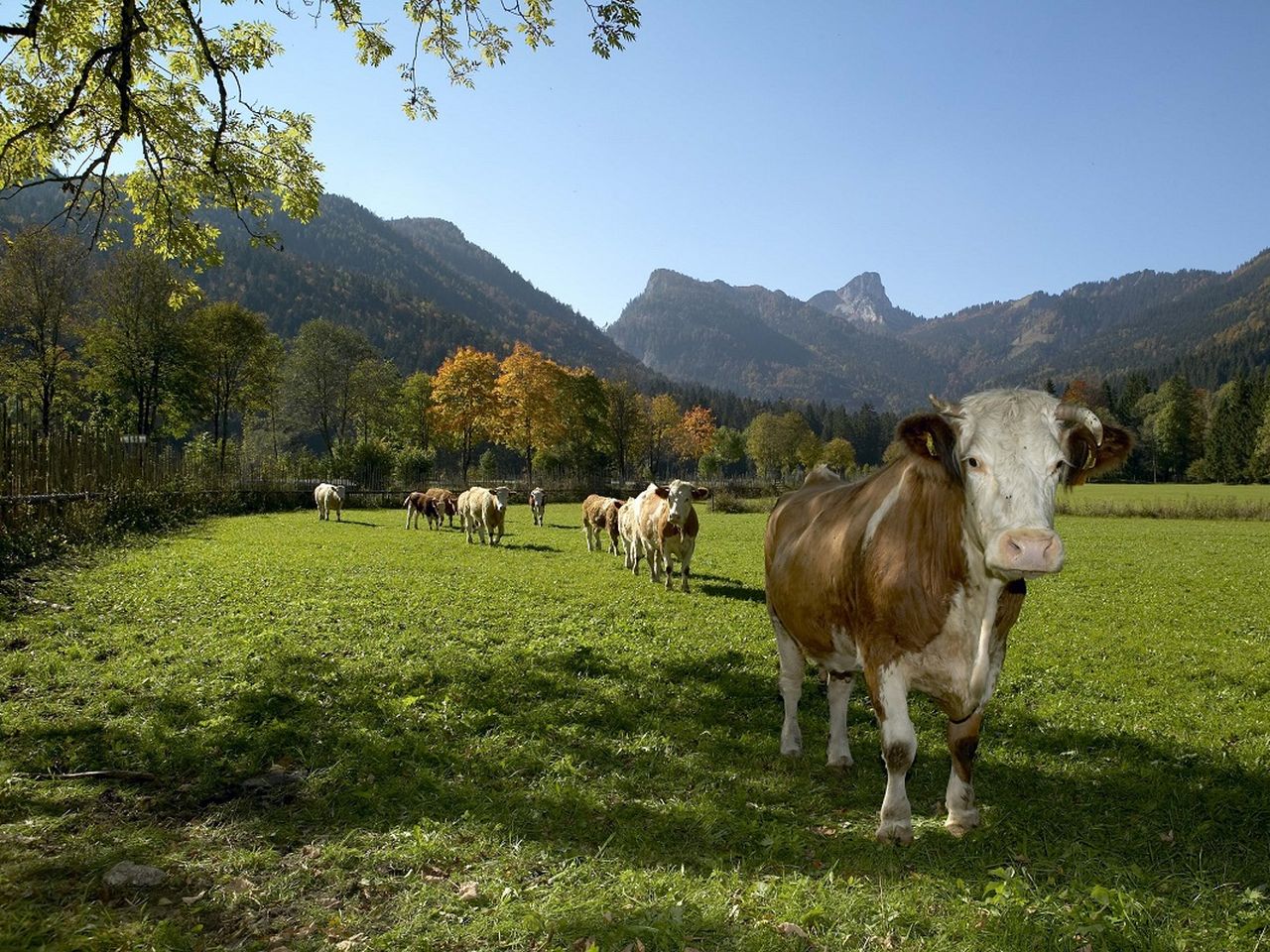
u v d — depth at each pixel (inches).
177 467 1296.8
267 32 454.0
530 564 724.0
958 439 167.0
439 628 418.0
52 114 441.1
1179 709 298.8
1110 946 139.3
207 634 382.6
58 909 148.5
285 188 496.1
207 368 2129.7
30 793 200.8
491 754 237.5
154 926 143.5
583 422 3083.2
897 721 180.9
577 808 199.5
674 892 155.6
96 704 273.1
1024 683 339.3
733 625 445.4
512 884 159.6
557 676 323.0
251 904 153.6
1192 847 178.2
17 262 1610.5
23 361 1683.1
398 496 1909.4
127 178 462.0
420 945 138.3
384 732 253.8
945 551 173.6
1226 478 4052.7
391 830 185.3
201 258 478.0
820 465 294.7
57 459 751.7
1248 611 529.7
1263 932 142.1
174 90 452.4
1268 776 227.9
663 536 574.2
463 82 485.7
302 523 1248.8
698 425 4220.0
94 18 430.9
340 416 3245.6
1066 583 663.1
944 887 158.9
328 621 426.0
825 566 207.6
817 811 203.9
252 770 222.4
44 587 488.7
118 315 1843.0
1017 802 205.5
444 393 2795.3
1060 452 161.9
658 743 250.1
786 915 148.2
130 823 187.8
